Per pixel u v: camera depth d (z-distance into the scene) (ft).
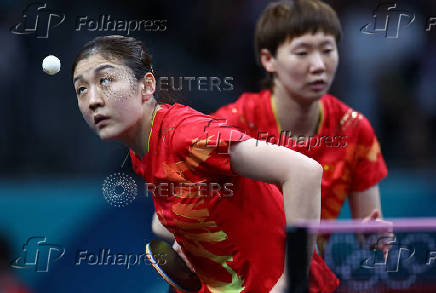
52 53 50.62
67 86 50.96
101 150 49.65
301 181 18.74
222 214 20.49
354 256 15.97
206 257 21.65
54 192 43.01
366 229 15.30
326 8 30.22
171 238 26.78
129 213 41.45
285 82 30.55
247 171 19.38
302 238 14.83
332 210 31.63
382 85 54.29
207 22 55.83
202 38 55.72
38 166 48.80
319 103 31.32
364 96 54.13
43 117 50.06
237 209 20.54
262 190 21.15
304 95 30.19
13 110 49.70
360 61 54.08
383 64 54.29
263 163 18.99
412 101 54.70
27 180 46.70
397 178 49.88
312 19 29.55
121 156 48.65
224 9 56.18
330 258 16.02
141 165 22.13
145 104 20.88
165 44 54.70
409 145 54.24
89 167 49.03
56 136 49.98
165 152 20.38
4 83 49.70
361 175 31.68
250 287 21.04
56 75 50.62
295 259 14.74
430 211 46.83
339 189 31.45
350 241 15.96
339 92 53.83
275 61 30.86
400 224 15.55
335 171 31.14
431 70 54.75
